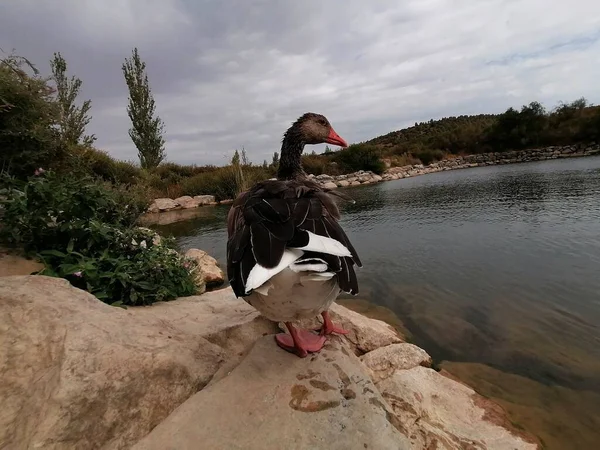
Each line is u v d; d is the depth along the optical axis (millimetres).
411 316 1168
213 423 471
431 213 2760
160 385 542
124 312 673
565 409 741
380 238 2158
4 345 537
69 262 924
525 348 950
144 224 2125
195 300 1009
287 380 541
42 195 968
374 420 481
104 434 475
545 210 2418
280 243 427
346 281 468
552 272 1386
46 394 473
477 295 1266
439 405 720
